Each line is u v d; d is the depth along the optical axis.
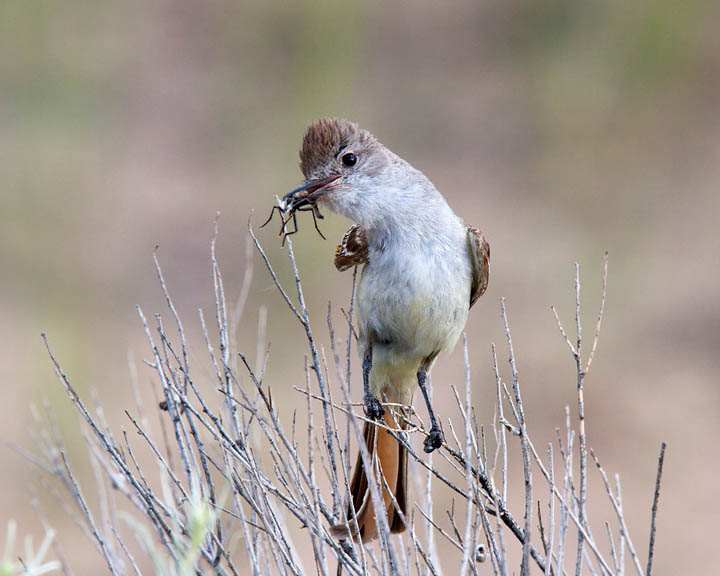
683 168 19.61
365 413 7.25
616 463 13.09
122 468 5.45
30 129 20.05
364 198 7.41
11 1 21.95
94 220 17.53
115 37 22.42
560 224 18.30
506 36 22.88
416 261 7.36
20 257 16.47
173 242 16.95
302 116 20.97
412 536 5.66
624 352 15.14
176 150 19.86
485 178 19.72
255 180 18.98
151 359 13.54
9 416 12.30
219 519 5.45
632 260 17.19
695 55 21.34
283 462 5.54
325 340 13.54
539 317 15.52
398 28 23.17
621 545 5.09
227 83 21.77
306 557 7.93
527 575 4.94
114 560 5.63
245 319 14.03
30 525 10.87
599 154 20.08
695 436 13.55
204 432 6.79
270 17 22.70
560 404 13.80
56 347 13.77
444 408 13.11
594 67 21.75
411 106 21.45
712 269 17.02
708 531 11.83
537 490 10.03
